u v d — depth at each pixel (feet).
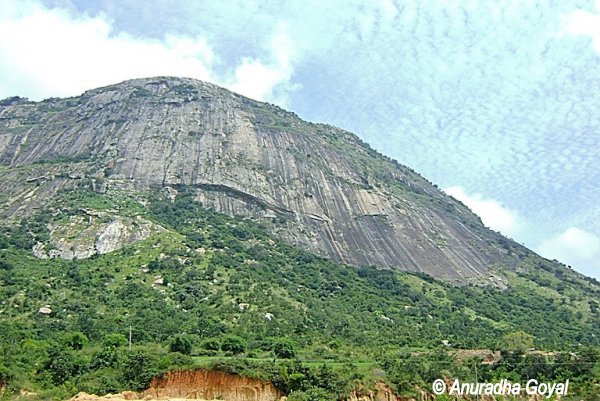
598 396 209.26
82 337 247.91
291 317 306.76
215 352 244.42
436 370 231.50
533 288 461.37
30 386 204.95
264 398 202.59
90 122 595.88
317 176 540.52
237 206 483.10
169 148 539.29
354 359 245.86
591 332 366.84
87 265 357.00
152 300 313.53
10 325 269.44
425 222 525.75
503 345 272.31
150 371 207.62
